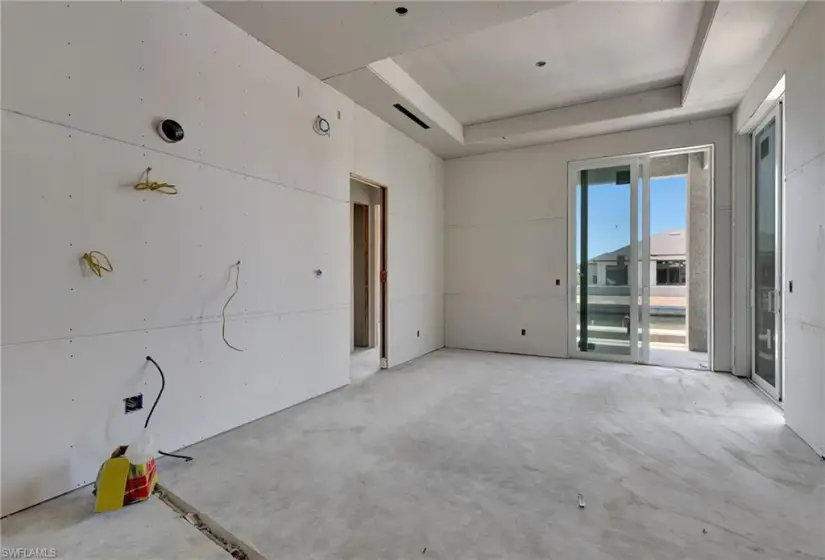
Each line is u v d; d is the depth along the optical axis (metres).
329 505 2.24
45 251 2.31
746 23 3.30
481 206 6.90
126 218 2.69
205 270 3.19
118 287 2.65
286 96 3.90
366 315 7.30
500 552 1.85
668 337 8.56
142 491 2.29
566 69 4.59
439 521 2.09
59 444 2.37
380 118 5.34
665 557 1.82
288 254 3.95
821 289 2.82
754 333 4.89
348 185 4.76
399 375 5.21
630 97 5.24
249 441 3.13
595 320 6.14
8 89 2.17
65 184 2.39
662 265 10.46
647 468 2.67
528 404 4.02
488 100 5.40
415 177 6.26
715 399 4.17
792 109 3.28
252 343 3.59
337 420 3.59
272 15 3.24
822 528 2.02
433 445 3.05
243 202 3.49
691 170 7.27
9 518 2.14
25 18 2.22
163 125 2.88
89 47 2.49
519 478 2.54
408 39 3.56
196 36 3.09
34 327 2.27
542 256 6.46
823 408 2.80
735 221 5.14
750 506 2.22
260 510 2.20
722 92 4.58
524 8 3.15
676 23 3.72
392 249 5.75
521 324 6.62
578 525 2.06
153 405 2.84
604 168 6.04
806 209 3.02
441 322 7.15
